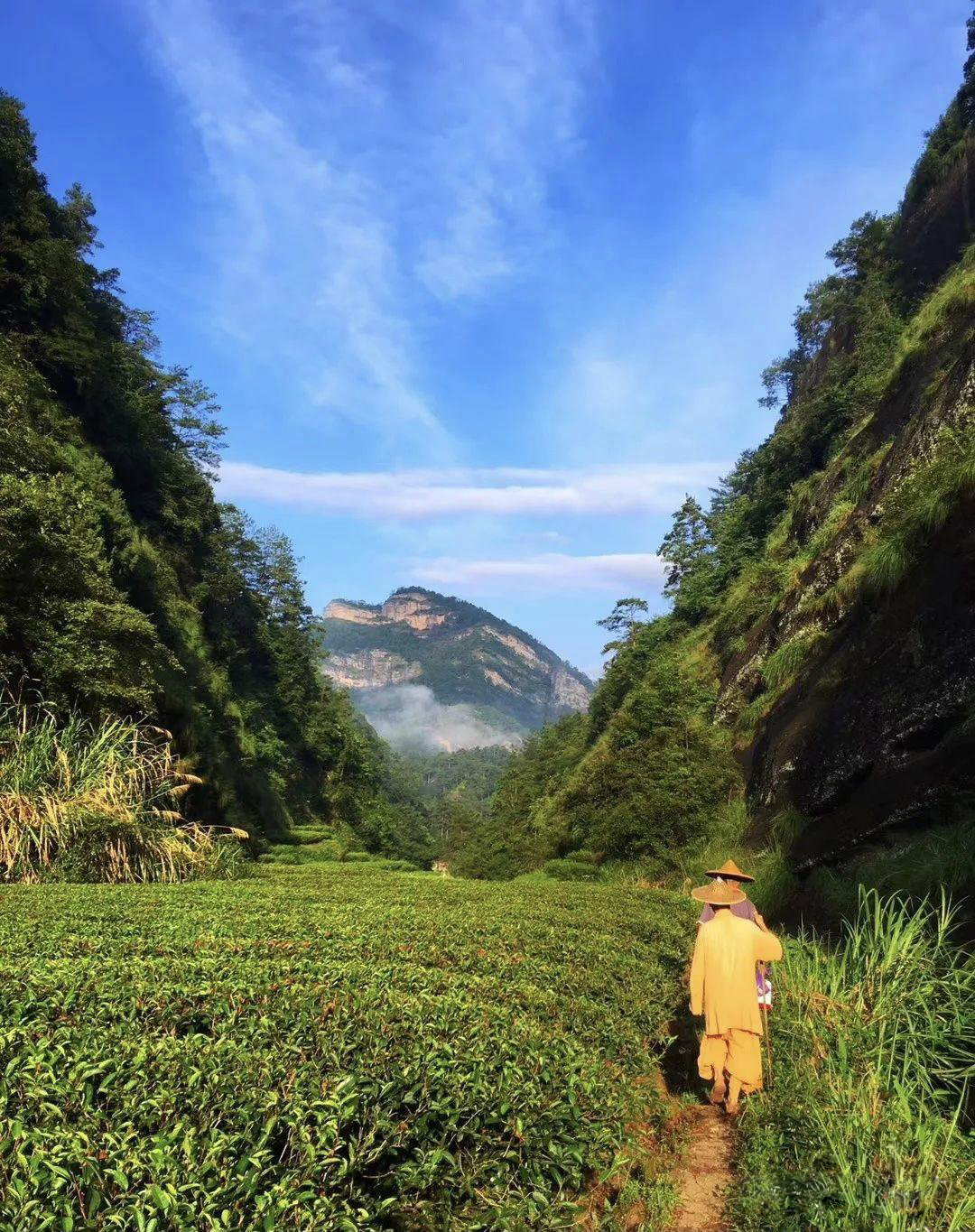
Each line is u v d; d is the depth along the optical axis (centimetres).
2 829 1169
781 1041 555
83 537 1941
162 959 532
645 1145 449
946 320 1989
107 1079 298
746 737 1977
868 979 582
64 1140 249
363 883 1302
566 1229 329
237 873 1455
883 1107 429
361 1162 291
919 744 1025
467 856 6244
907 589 1223
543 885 1338
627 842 1958
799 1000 602
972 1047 480
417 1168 306
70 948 571
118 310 5028
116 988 432
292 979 477
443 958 595
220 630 5372
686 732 2116
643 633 4981
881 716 1122
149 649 1909
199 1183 239
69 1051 329
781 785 1497
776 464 4269
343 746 7175
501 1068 361
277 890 1045
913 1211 334
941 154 4534
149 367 5275
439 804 17850
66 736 1409
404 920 760
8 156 3662
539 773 7131
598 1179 394
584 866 2059
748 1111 480
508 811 6231
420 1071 334
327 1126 278
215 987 445
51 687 1602
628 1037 467
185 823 1659
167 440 5547
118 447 4362
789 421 5481
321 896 977
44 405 3159
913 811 935
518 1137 332
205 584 5066
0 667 1538
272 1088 306
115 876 1240
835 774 1192
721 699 2423
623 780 2106
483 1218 308
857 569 1669
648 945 730
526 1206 308
